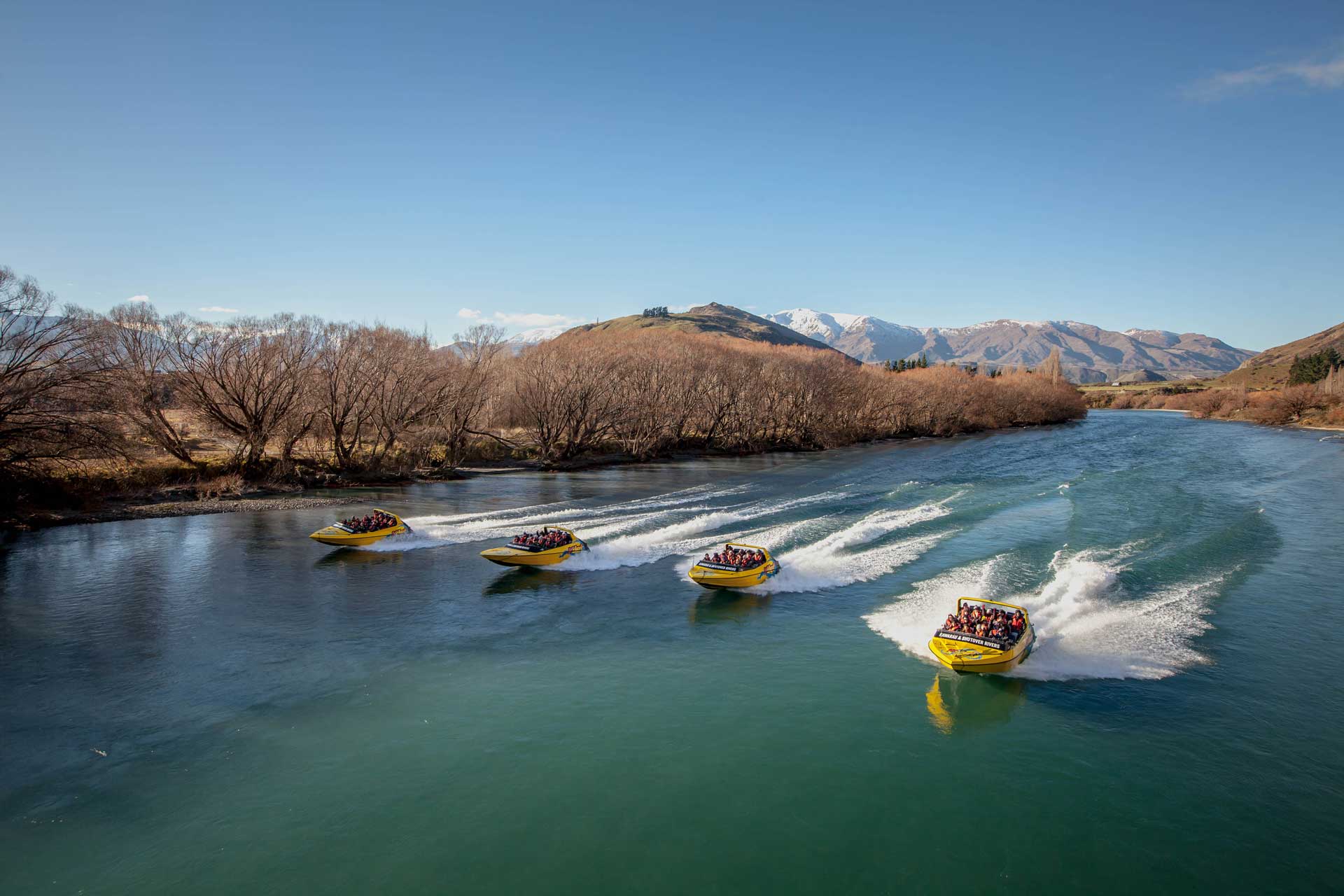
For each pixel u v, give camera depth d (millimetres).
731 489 67688
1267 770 20250
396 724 22516
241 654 27625
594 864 16469
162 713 23016
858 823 17938
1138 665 26812
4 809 18078
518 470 81750
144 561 40531
